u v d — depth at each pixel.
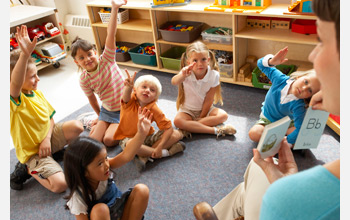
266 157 0.80
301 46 2.50
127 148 1.31
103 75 2.04
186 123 2.07
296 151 1.86
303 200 0.37
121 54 3.11
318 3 0.34
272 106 1.79
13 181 1.78
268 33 2.35
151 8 2.62
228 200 1.08
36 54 3.19
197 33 2.75
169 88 2.72
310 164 1.76
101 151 1.14
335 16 0.33
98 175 1.16
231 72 2.63
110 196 1.29
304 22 2.34
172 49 3.08
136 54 2.99
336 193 0.36
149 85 1.81
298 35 2.26
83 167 1.13
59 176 1.73
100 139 2.08
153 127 2.04
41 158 1.78
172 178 1.77
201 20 2.84
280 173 0.70
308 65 2.47
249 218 0.87
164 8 2.59
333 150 1.84
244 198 0.96
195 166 1.84
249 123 2.17
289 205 0.38
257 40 2.66
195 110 2.18
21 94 1.64
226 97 2.50
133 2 2.87
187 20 2.91
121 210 1.33
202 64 1.96
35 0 3.51
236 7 2.36
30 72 1.65
